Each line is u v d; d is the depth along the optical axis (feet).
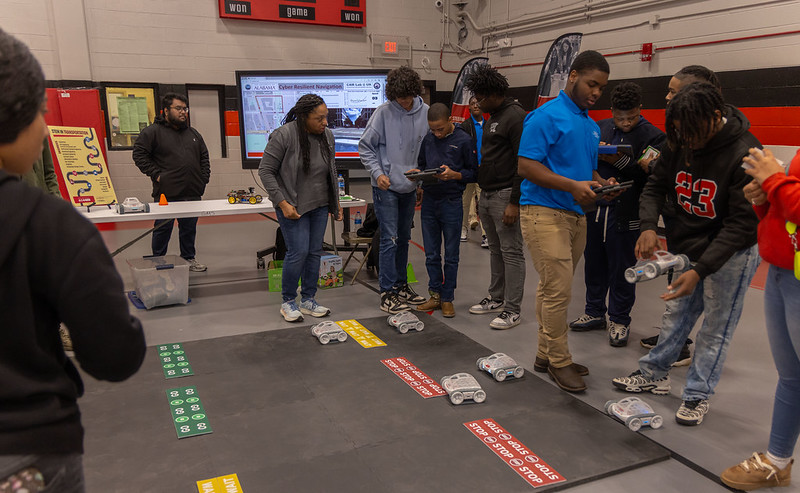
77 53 23.31
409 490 6.22
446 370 9.45
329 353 10.14
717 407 8.25
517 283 11.32
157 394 8.47
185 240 15.94
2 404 2.40
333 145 11.72
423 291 14.28
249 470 6.56
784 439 6.09
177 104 14.85
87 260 2.51
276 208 11.39
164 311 12.54
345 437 7.31
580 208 8.29
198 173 15.51
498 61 29.12
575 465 6.72
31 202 2.45
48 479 2.53
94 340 2.59
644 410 7.71
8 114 2.39
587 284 11.29
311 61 28.45
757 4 16.93
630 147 9.68
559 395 8.57
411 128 11.69
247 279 15.29
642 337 11.02
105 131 24.63
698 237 7.37
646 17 20.56
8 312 2.40
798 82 16.02
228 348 10.32
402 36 30.25
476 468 6.64
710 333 7.56
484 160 11.08
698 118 6.36
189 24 25.58
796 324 5.27
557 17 24.79
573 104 8.00
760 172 5.20
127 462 6.68
